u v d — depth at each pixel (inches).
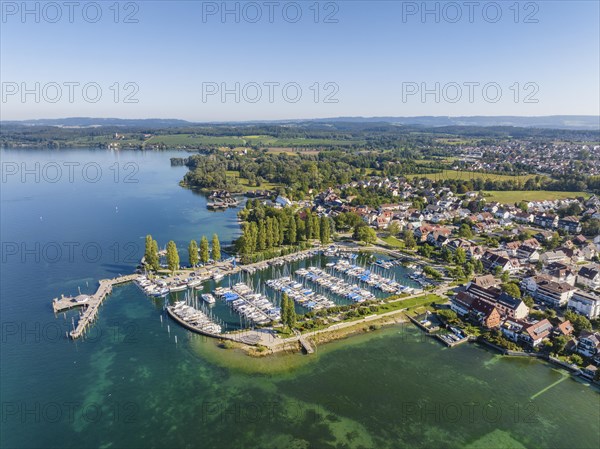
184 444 4717.0
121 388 5639.8
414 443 4758.9
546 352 6412.4
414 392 5605.3
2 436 4810.5
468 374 6003.9
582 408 5334.6
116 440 4771.2
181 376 5895.7
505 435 4899.1
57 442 4739.2
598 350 6117.1
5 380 5777.6
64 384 5708.7
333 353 6476.4
